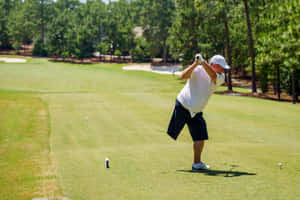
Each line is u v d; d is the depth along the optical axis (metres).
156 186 4.07
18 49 109.56
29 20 109.69
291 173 4.67
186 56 46.81
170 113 14.24
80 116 13.61
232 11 36.81
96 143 8.77
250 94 32.22
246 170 4.89
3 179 4.73
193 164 5.00
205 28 44.47
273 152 6.58
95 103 17.73
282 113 14.73
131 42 93.94
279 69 29.28
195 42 48.12
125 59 100.31
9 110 15.20
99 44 93.19
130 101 18.52
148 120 12.50
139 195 3.71
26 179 4.73
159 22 80.50
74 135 9.94
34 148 8.04
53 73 48.19
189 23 46.94
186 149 7.07
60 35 89.56
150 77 50.16
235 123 11.98
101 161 5.89
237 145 7.76
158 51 93.06
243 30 45.28
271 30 27.39
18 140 9.13
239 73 58.91
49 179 4.69
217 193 3.70
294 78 29.58
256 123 12.01
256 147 7.35
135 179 4.46
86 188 4.12
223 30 44.56
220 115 13.84
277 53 25.62
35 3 114.50
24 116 13.59
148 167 5.23
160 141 8.88
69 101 18.62
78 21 100.00
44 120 12.70
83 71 55.66
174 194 3.71
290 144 8.43
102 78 44.06
